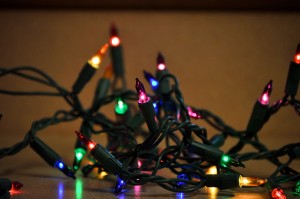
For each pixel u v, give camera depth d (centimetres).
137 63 73
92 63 46
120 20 77
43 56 73
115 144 46
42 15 77
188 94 68
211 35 74
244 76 68
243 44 71
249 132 45
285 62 66
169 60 72
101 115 49
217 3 77
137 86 36
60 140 60
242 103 66
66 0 79
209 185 37
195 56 72
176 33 75
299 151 41
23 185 40
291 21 70
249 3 75
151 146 38
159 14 78
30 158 50
